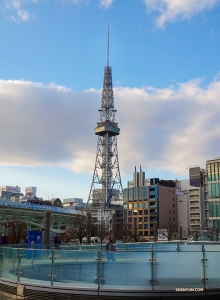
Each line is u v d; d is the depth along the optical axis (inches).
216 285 613.9
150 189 6879.9
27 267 681.0
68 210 4835.1
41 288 647.8
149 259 614.9
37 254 676.1
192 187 5994.1
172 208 6875.0
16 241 3671.3
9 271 726.5
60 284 639.8
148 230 6658.5
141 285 606.2
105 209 6865.2
